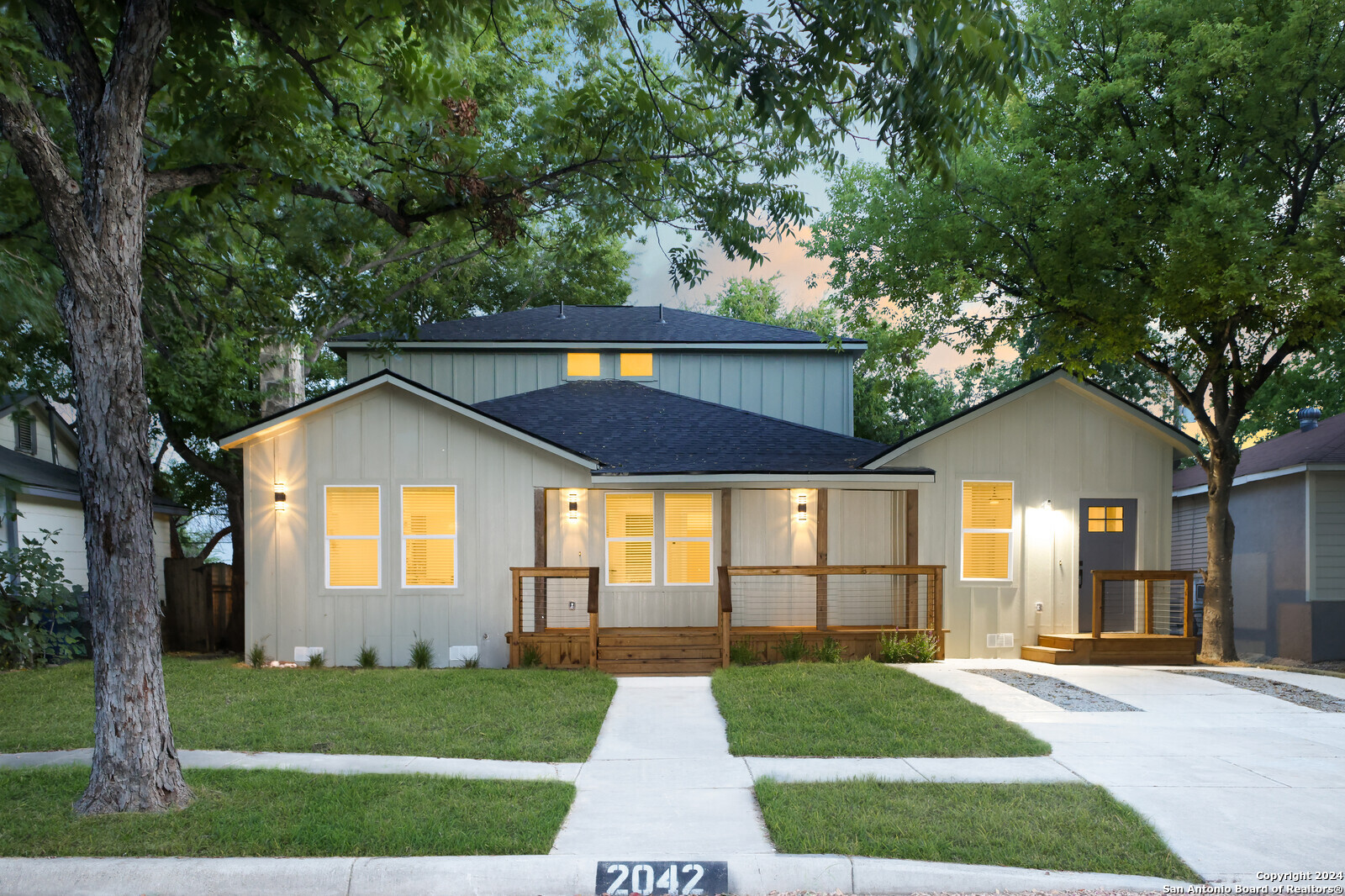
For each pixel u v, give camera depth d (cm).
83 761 731
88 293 608
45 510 1576
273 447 1288
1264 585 1667
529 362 1822
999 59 640
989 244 1345
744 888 496
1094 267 1293
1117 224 1233
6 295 913
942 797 618
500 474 1309
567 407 1642
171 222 1144
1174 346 1534
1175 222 1159
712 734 828
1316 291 1120
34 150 582
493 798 615
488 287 2755
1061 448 1394
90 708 938
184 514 2178
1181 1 1206
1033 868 503
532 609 1308
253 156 827
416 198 1023
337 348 1772
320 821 566
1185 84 1170
